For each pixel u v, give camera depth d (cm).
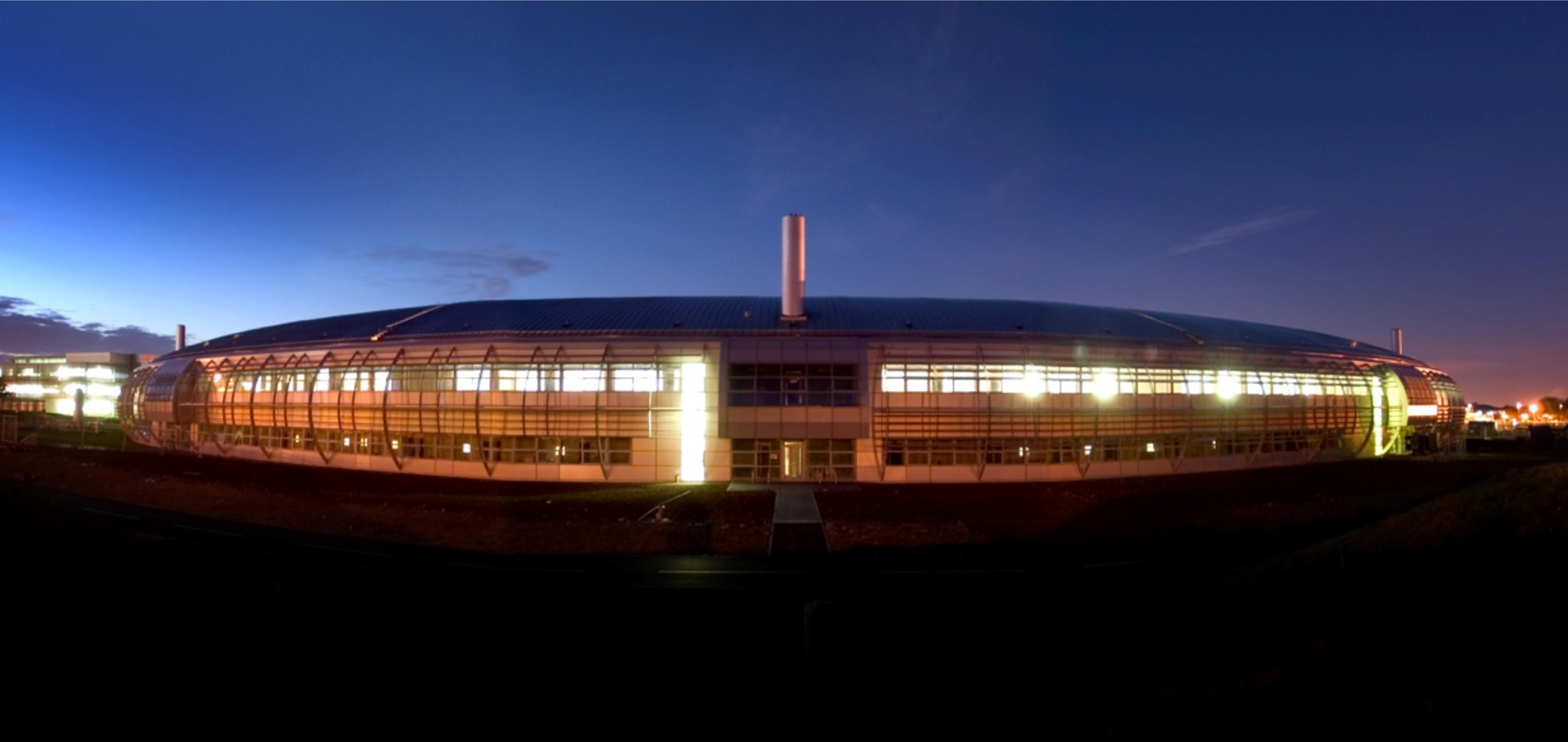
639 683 1270
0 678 957
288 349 4719
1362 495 3456
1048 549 2392
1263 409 4397
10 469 4109
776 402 3728
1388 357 5784
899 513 2912
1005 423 3812
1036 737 987
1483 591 1120
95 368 11281
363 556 2202
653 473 3825
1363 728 890
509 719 1110
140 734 934
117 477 3812
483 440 3959
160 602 1335
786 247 4128
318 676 1209
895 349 3847
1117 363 4053
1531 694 873
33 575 1229
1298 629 1184
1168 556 2306
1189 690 1055
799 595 1856
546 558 2236
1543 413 13362
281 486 3566
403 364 4175
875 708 1107
